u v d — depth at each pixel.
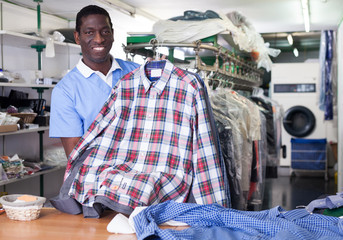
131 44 3.62
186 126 1.89
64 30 4.63
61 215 1.78
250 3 5.46
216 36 3.62
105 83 2.25
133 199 1.68
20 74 4.00
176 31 3.42
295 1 5.37
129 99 1.94
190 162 1.87
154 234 1.36
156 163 1.85
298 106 8.06
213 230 1.43
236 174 3.39
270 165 5.37
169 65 1.94
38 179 4.69
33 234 1.51
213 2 5.34
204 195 1.80
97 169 1.82
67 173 1.87
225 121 3.31
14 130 3.66
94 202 1.70
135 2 5.21
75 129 2.19
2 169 3.57
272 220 1.43
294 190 6.53
